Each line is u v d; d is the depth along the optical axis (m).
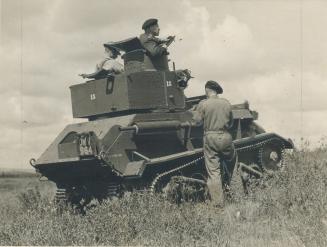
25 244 7.64
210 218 8.09
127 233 7.81
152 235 7.70
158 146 11.05
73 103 12.38
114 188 10.59
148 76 11.29
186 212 8.06
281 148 12.59
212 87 10.59
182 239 7.36
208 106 10.38
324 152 12.32
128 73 11.11
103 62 11.95
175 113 11.27
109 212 8.34
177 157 10.73
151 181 10.72
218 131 10.34
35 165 11.84
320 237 6.73
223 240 7.30
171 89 11.62
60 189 12.43
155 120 10.94
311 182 9.34
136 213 8.27
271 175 11.67
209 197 11.20
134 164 10.34
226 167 10.92
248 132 12.40
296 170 10.60
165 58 12.06
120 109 11.18
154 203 8.73
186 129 11.33
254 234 7.70
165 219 8.03
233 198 10.51
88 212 8.80
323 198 8.13
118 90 11.22
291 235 7.29
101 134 10.70
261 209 9.08
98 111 11.72
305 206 8.20
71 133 11.63
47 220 8.18
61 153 11.02
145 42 11.73
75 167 11.15
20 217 8.88
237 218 8.79
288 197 8.92
